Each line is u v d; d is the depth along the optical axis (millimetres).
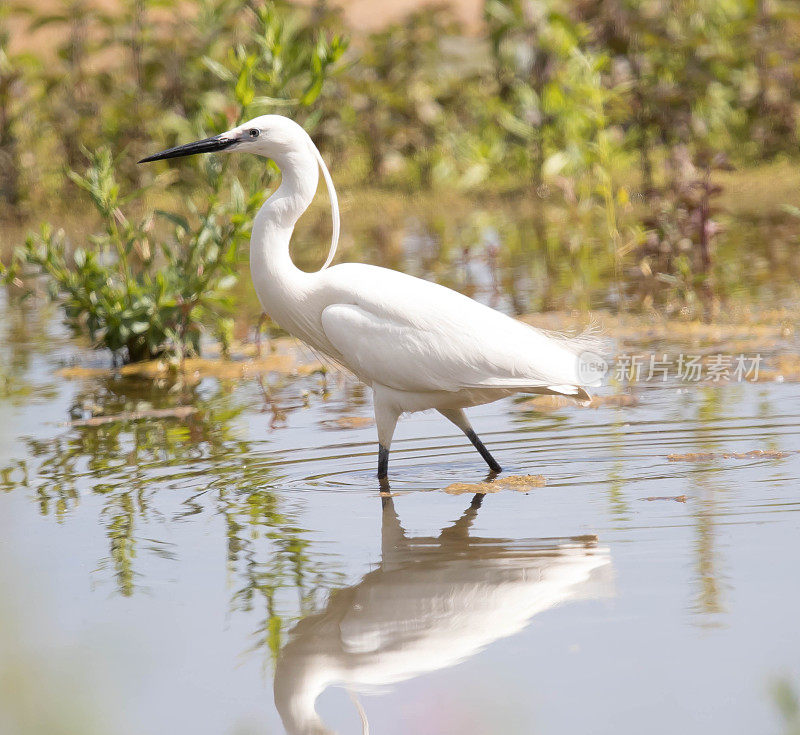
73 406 12375
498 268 20453
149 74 29641
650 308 16125
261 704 5367
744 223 24422
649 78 27469
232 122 13250
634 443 9805
